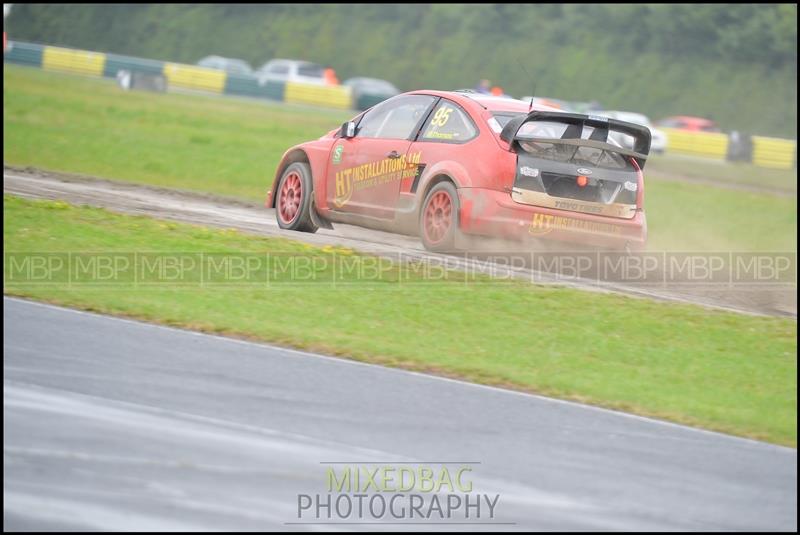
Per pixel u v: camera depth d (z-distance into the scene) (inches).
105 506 673.0
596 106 6441.9
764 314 1422.2
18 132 3262.8
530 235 1376.7
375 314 1231.5
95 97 5378.9
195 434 808.9
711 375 1142.3
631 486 789.9
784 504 784.3
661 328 1266.0
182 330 1118.4
